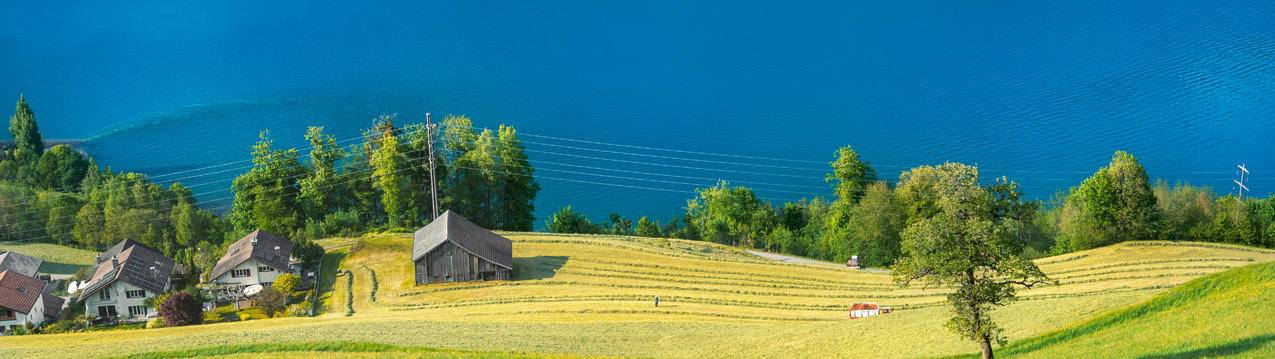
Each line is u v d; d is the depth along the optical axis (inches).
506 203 6688.0
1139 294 2997.0
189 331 3700.8
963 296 2417.6
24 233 6481.3
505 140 6584.6
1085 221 5113.2
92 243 6299.2
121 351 3171.8
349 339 3255.4
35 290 4699.8
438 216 5762.8
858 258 5659.5
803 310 4146.2
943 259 2370.8
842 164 6328.7
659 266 5019.7
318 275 5108.3
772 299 4352.9
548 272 4955.7
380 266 5172.2
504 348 3159.5
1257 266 2797.7
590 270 4960.6
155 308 4650.6
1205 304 2664.9
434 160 5846.5
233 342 3230.8
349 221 6314.0
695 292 4505.4
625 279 4788.4
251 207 6481.3
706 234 6658.5
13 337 3681.1
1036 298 3969.0
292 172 6609.3
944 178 4525.1
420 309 4424.2
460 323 3757.4
